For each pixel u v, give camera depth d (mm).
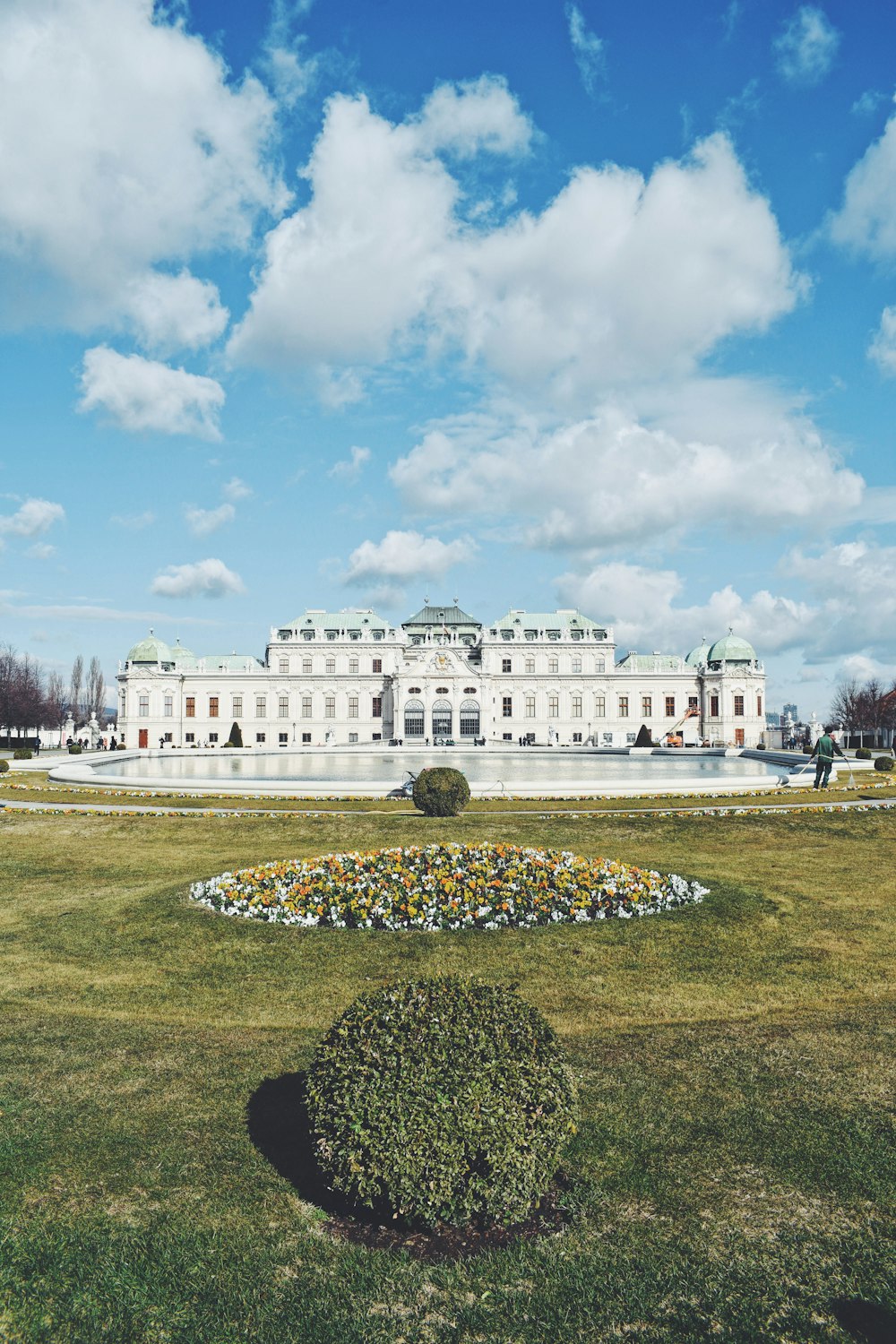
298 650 155625
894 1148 11812
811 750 89875
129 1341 8328
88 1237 9844
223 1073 14445
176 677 154000
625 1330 8492
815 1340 8328
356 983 19062
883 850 35500
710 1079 14055
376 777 74125
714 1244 9797
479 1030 10539
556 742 155375
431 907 22984
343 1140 10047
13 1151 11758
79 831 39938
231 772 82000
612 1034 16219
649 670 157250
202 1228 10047
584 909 23312
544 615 162625
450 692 148625
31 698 160875
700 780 55375
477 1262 9508
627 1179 11102
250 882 25547
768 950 21297
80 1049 15508
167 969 20109
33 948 21984
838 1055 15055
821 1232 9992
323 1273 9312
